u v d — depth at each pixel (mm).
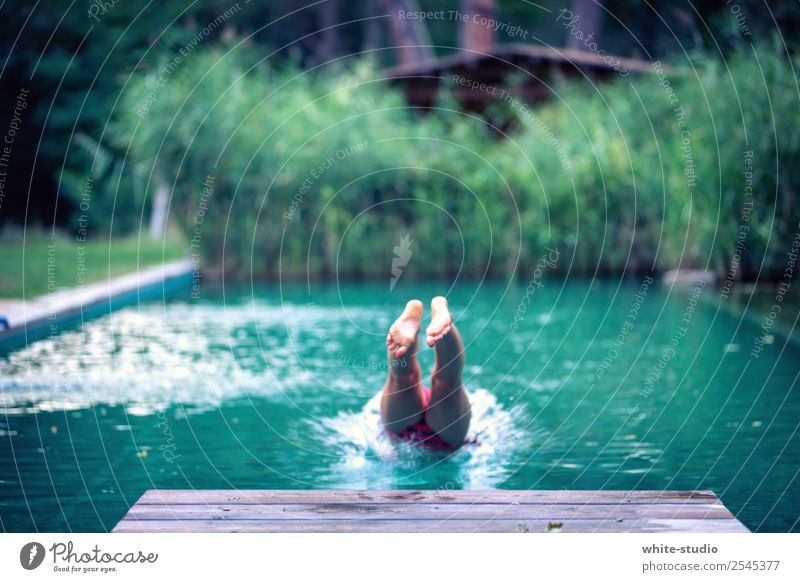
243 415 5812
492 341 8883
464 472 4605
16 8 20750
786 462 4676
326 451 5008
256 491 4148
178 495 4082
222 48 15492
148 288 12680
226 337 9156
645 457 4809
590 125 15094
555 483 4398
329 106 15297
